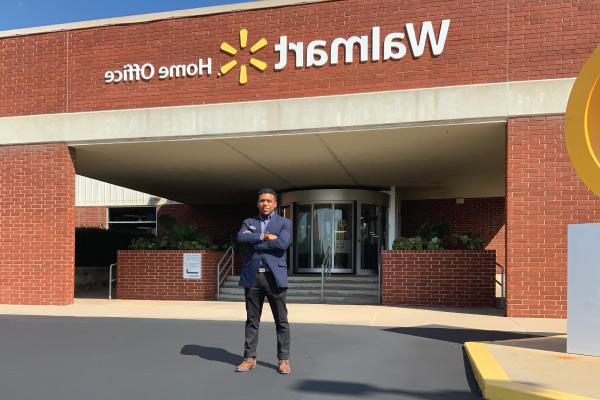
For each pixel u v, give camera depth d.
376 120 10.16
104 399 4.84
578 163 6.15
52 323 9.05
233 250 15.77
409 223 20.75
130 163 13.83
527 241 9.38
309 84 10.59
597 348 5.89
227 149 12.05
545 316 9.29
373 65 10.29
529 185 9.41
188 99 11.20
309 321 9.19
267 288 5.57
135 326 8.70
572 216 9.22
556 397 4.30
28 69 12.02
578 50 9.38
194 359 6.30
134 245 14.61
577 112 6.15
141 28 11.52
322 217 16.95
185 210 23.44
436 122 9.88
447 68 9.91
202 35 11.20
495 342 6.76
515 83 9.55
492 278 11.73
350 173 15.34
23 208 11.80
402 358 6.30
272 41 10.82
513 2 9.68
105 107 11.59
